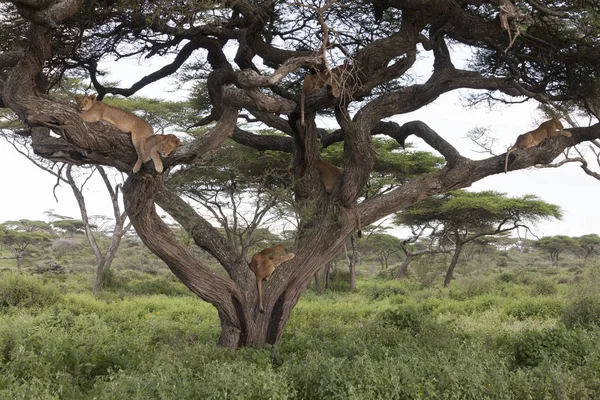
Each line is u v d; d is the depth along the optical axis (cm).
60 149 822
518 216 2842
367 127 988
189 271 935
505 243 5378
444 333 974
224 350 837
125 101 2159
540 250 5638
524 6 966
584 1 930
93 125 742
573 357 804
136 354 840
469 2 870
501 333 1052
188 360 753
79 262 4284
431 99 1030
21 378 650
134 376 623
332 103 884
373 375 613
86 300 1788
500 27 904
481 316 1529
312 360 683
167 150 767
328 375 624
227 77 981
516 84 1014
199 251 1642
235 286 963
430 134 1072
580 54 1003
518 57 1043
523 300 1728
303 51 1016
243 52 956
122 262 4184
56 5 702
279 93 1046
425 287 2897
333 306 1880
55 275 3212
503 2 793
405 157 2398
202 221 1001
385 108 1005
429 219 3062
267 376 600
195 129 2150
